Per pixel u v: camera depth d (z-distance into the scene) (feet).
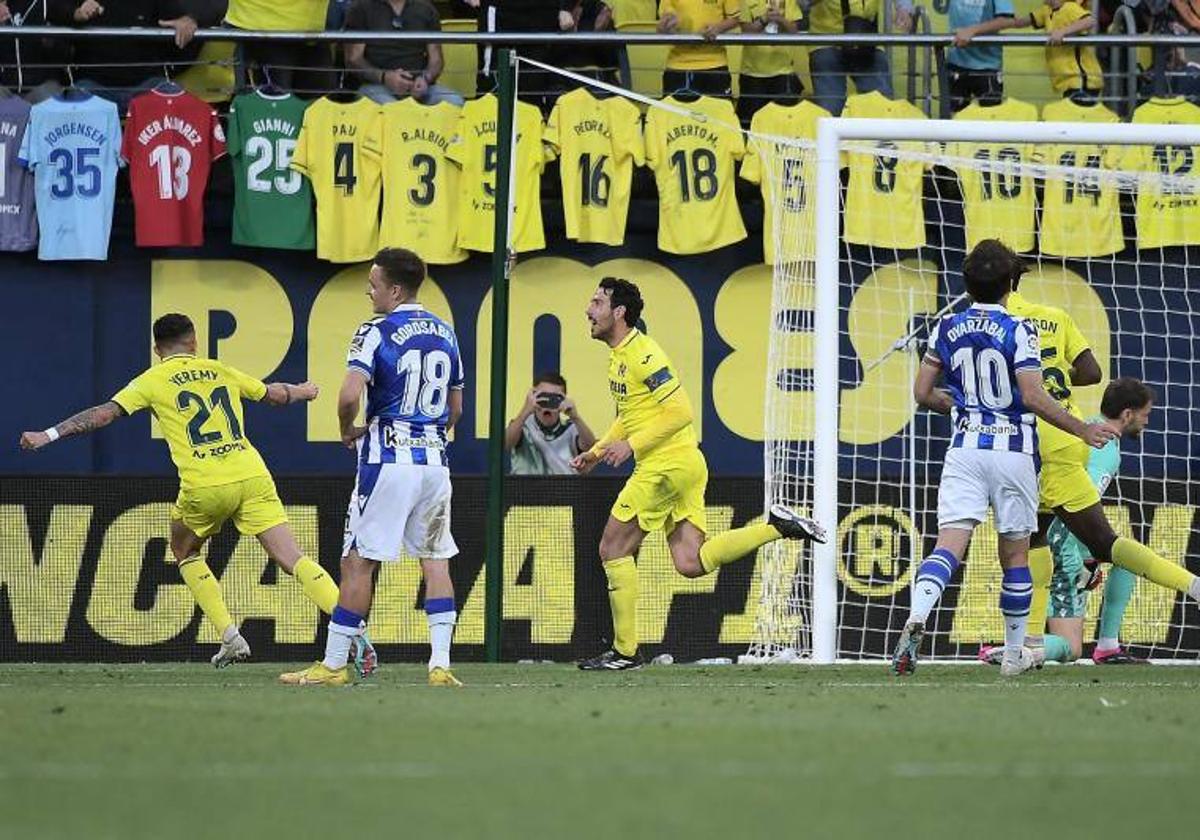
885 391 156.66
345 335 158.71
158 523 146.20
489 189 155.74
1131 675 119.96
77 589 145.69
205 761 62.28
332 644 105.19
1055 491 121.19
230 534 145.48
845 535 148.15
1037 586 125.70
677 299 159.33
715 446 158.81
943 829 48.67
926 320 141.38
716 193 155.63
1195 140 133.80
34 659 145.38
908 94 163.02
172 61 160.04
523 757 63.26
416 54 159.33
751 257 159.43
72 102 154.20
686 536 126.21
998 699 90.63
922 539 148.97
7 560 145.59
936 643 147.54
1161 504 149.89
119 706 84.23
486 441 158.40
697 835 47.34
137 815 50.85
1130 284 157.89
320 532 145.69
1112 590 139.13
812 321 155.22
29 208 154.71
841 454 156.76
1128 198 157.99
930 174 156.76
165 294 157.89
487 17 161.48
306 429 158.61
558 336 159.02
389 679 112.88
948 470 109.50
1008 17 161.68
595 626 145.48
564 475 145.89
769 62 161.48
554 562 145.69
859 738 69.26
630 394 124.47
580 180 154.71
